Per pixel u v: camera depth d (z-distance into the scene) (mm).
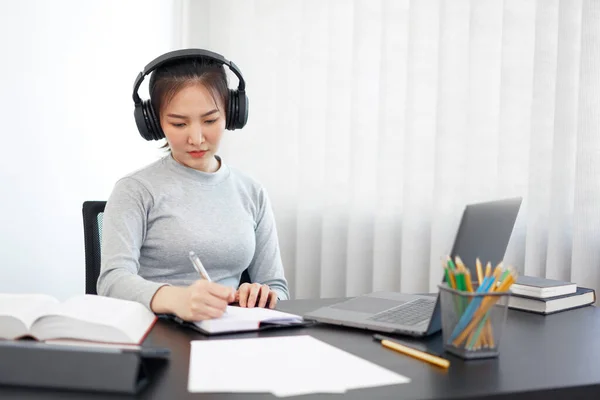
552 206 2094
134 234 1496
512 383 846
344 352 949
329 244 2562
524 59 2178
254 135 2670
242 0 2670
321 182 2607
